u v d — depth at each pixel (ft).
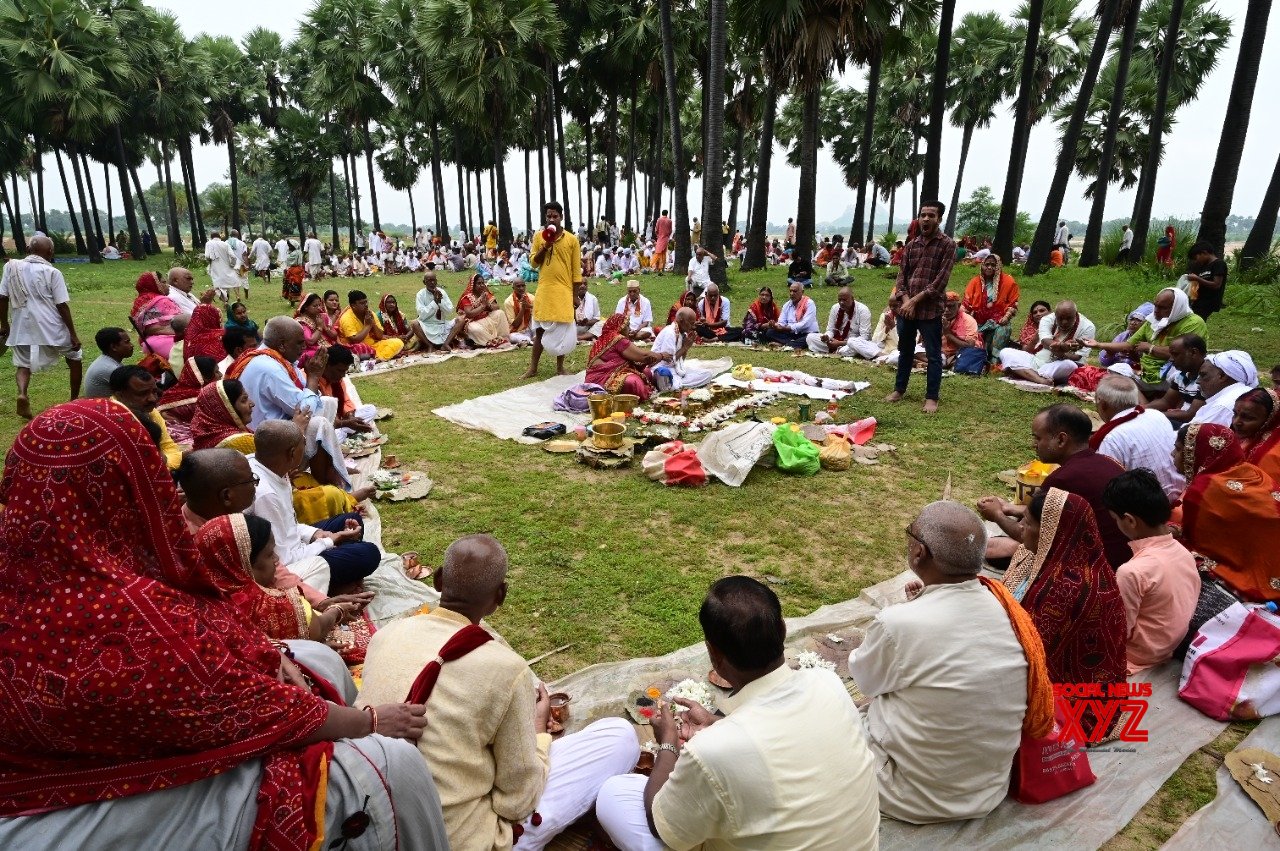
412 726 6.77
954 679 8.04
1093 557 9.62
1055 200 59.16
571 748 8.59
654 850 7.50
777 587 14.44
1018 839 8.45
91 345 37.91
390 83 109.81
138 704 5.14
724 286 58.08
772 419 24.67
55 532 4.99
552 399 27.50
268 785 5.69
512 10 83.97
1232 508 12.25
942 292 25.02
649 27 91.50
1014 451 21.88
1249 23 43.68
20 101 93.61
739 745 6.17
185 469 10.17
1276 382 18.01
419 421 25.16
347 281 79.51
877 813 6.69
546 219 29.58
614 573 14.88
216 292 53.47
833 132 154.61
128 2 107.76
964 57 123.44
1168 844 8.45
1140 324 27.91
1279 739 10.21
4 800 5.16
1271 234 49.78
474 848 6.93
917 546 8.45
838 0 51.49
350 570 13.37
